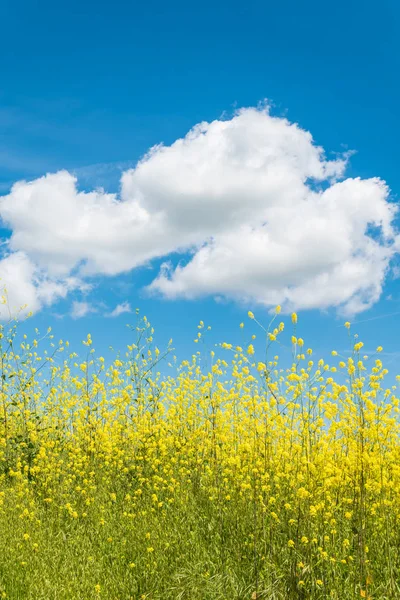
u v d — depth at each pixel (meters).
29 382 10.62
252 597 5.06
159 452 9.42
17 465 8.90
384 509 5.94
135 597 5.58
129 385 10.33
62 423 10.87
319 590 5.08
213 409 7.89
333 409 6.54
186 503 7.54
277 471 6.67
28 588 5.44
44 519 7.50
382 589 4.96
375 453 6.00
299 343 6.10
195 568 5.75
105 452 9.56
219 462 7.82
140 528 6.96
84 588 5.55
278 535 6.03
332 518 5.82
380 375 6.18
